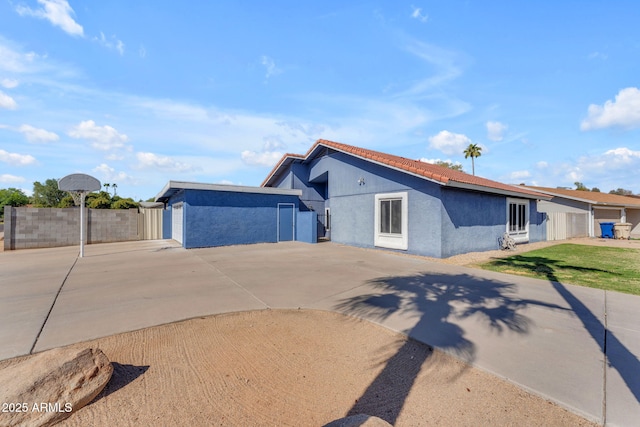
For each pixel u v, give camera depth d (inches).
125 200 1112.8
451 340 152.1
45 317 182.7
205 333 162.2
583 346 143.8
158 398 105.0
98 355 114.2
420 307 203.0
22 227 539.5
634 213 1016.2
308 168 724.7
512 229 572.1
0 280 281.0
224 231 564.1
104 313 190.5
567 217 763.4
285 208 643.5
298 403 103.8
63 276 298.8
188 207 526.6
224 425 92.4
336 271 324.5
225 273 314.3
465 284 265.1
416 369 126.3
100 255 446.6
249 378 119.1
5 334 156.9
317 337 158.6
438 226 411.2
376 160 483.2
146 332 162.4
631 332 159.5
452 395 107.9
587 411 97.3
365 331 166.2
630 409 98.0
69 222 584.7
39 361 105.7
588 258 414.9
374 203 515.8
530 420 94.3
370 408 101.2
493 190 466.3
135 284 266.5
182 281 278.4
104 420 93.6
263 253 465.4
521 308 199.3
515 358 133.2
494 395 107.4
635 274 305.0
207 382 115.6
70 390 97.9
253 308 203.2
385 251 487.8
